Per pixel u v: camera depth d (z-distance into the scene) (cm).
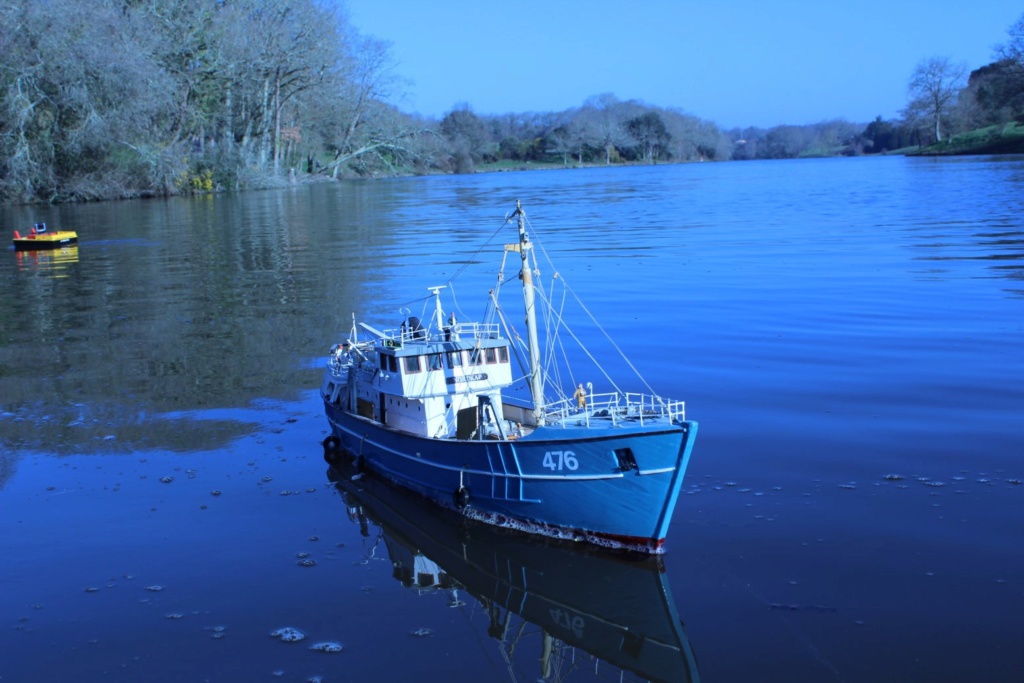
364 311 4106
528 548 1844
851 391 2677
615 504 1784
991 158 17475
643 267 5231
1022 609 1505
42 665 1436
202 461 2312
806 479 2047
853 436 2302
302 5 14062
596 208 10031
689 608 1564
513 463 1878
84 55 9612
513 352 3316
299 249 6556
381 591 1661
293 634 1515
